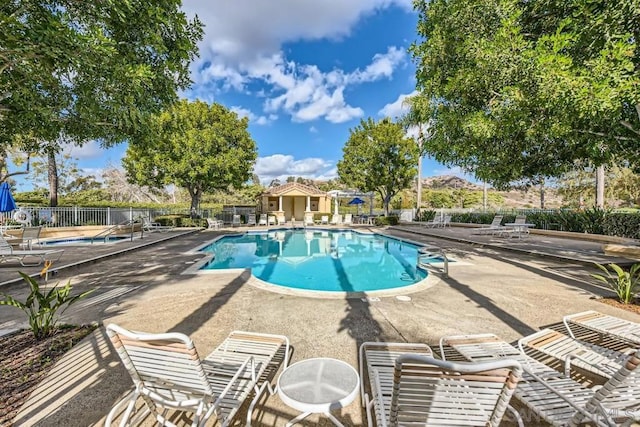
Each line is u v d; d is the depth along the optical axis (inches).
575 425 73.0
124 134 213.2
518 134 273.1
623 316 176.7
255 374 95.1
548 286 243.1
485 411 62.3
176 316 176.2
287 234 775.1
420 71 342.6
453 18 261.1
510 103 219.1
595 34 185.3
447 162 345.4
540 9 231.9
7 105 169.2
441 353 119.0
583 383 111.0
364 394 97.8
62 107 170.2
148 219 727.1
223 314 179.6
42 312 143.0
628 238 453.1
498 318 175.6
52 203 643.5
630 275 201.0
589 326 133.3
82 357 126.0
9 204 427.8
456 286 243.3
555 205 1878.7
